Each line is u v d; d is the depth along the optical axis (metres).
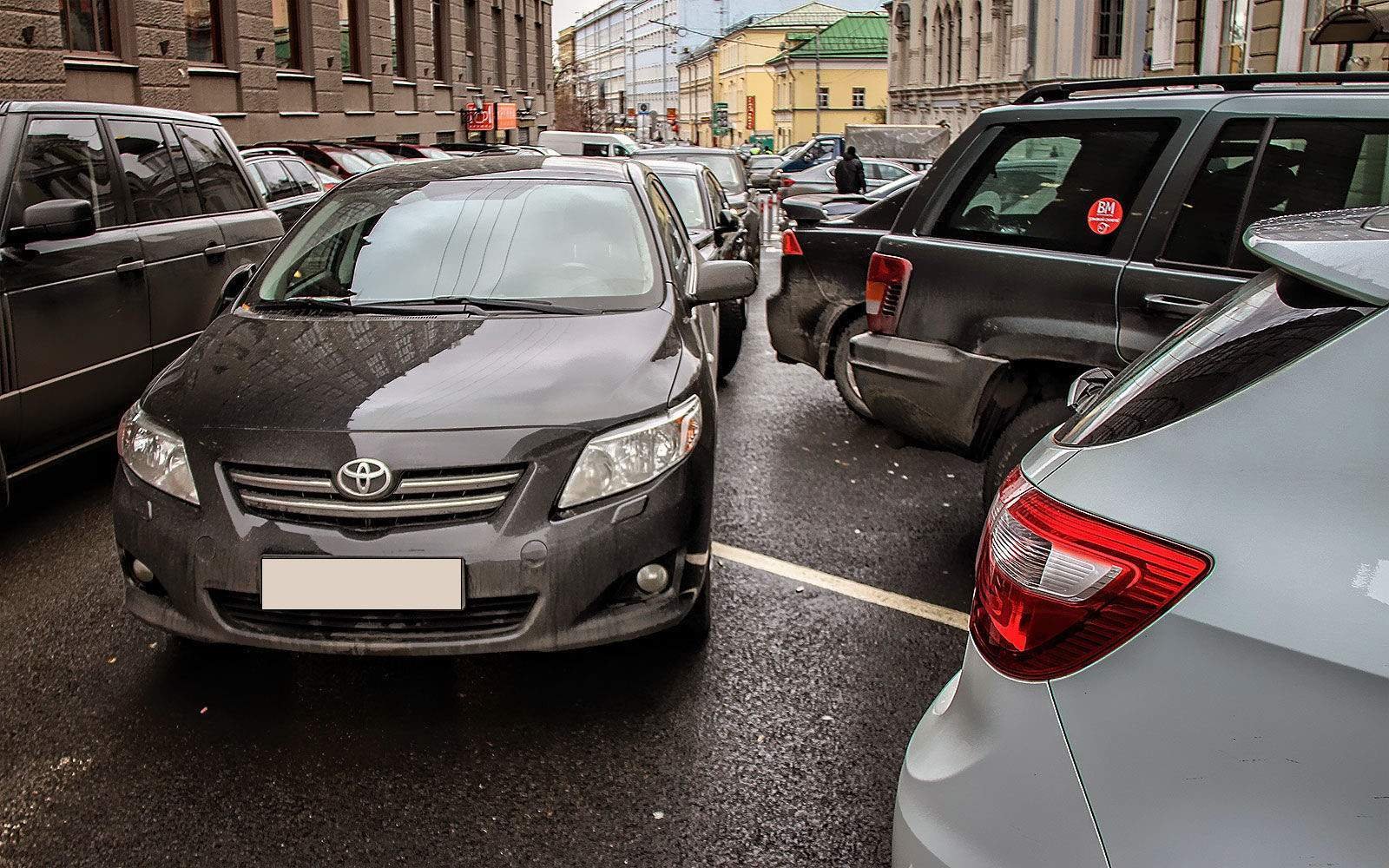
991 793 1.54
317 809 2.80
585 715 3.27
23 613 3.94
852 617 4.00
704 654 3.68
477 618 3.02
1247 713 1.33
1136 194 3.96
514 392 3.21
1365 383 1.37
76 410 4.90
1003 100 43.25
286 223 9.85
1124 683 1.42
